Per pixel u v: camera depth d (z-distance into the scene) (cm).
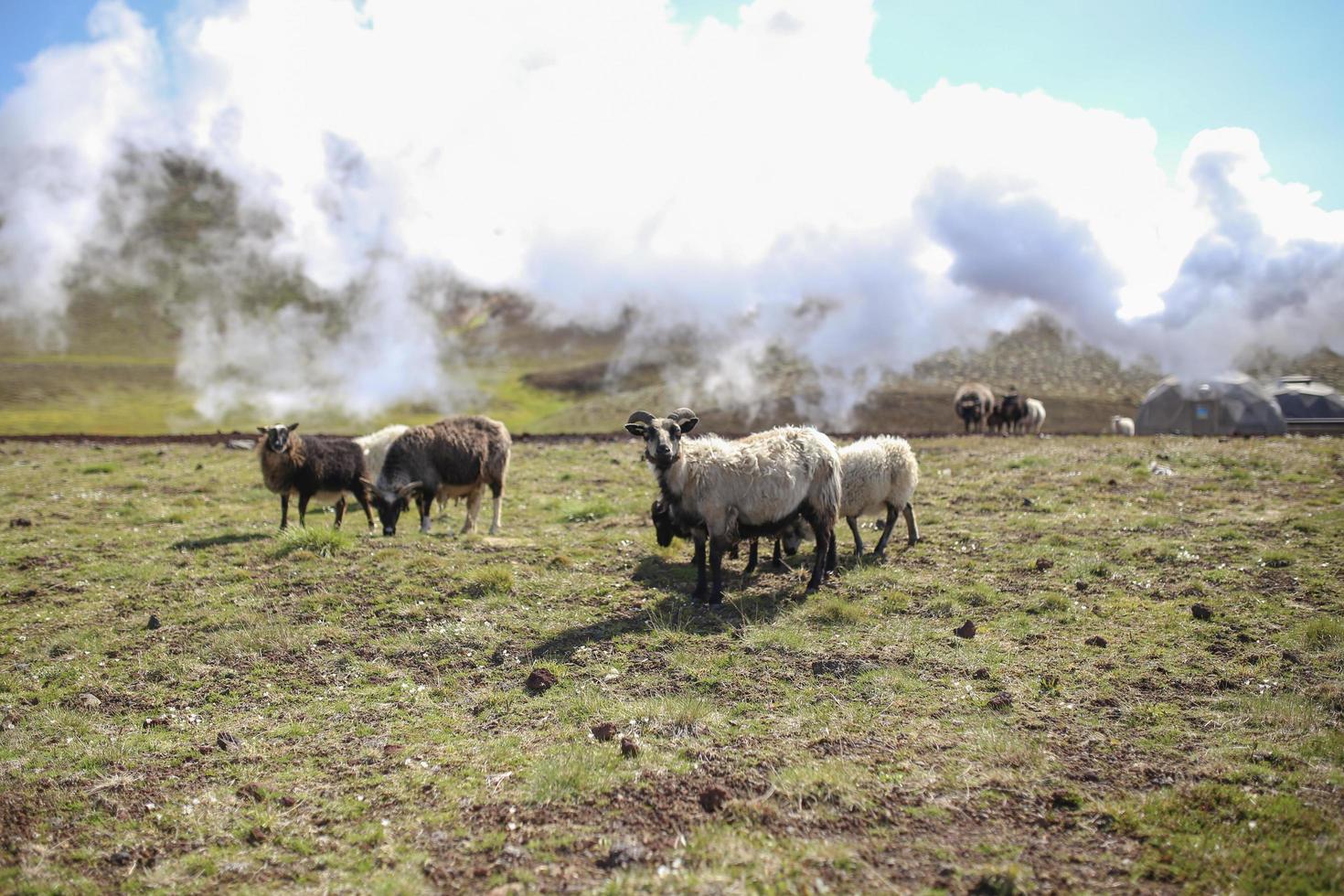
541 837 611
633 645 1005
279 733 810
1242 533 1360
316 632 1066
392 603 1159
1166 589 1137
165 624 1111
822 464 1202
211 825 647
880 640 993
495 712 847
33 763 757
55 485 2161
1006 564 1273
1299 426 6694
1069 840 597
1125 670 891
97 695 916
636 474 2262
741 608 1120
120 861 604
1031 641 982
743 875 555
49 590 1262
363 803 674
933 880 551
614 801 654
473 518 1714
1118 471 1955
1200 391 6644
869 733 765
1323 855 559
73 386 13575
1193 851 572
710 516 1145
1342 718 771
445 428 1667
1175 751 722
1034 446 2520
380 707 869
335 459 1712
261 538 1541
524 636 1046
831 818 625
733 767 706
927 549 1381
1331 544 1273
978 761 709
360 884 570
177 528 1656
